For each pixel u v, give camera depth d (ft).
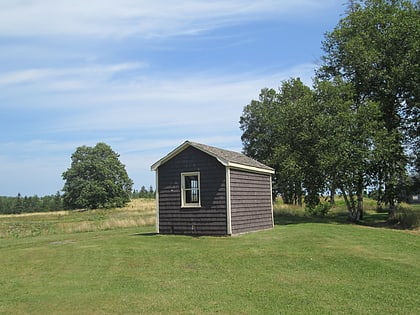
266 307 27.55
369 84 101.55
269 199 79.05
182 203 68.13
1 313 28.32
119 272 40.42
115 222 104.99
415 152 99.30
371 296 29.73
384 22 98.17
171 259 46.01
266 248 50.31
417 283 33.45
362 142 88.99
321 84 93.81
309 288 32.19
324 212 115.96
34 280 38.47
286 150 98.37
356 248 49.70
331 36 105.81
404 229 86.12
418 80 91.04
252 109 173.37
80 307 28.94
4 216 236.63
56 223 135.54
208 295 30.86
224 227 64.13
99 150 315.99
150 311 27.43
